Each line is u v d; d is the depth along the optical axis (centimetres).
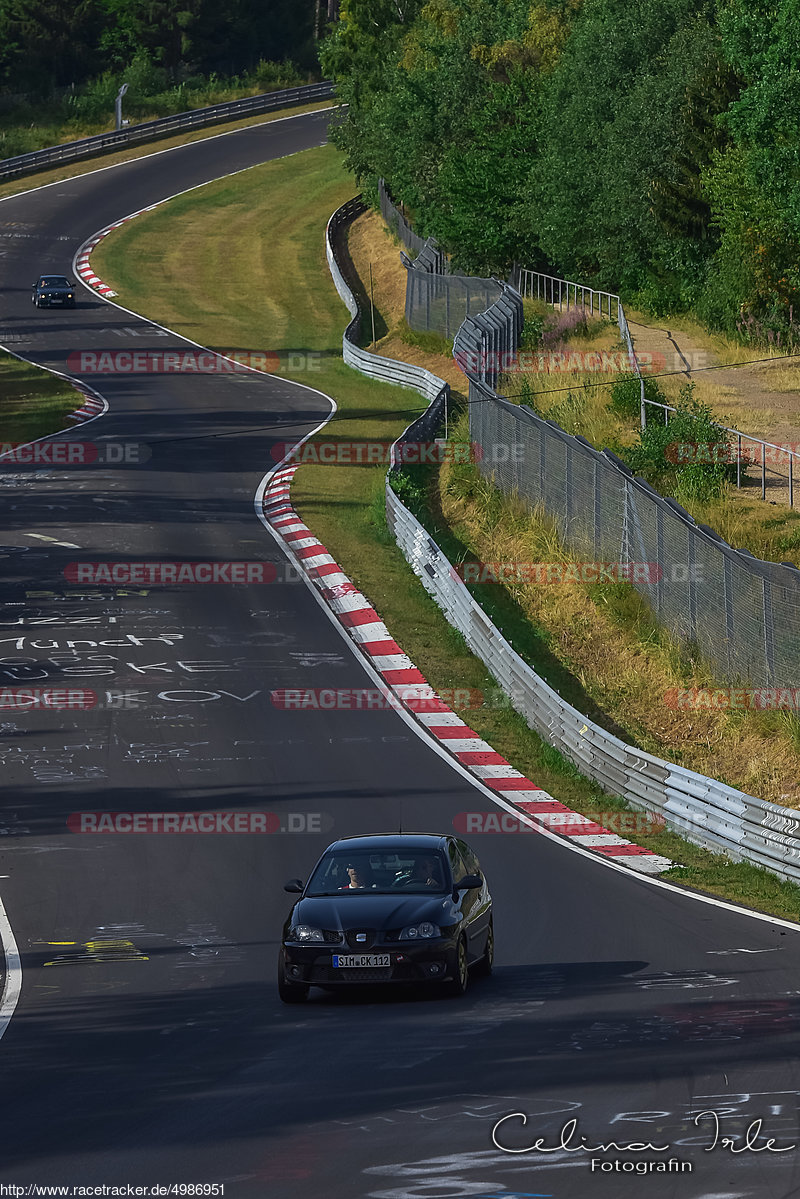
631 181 11356
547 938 3241
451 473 8712
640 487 6259
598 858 4103
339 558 7631
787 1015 2423
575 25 14250
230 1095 1997
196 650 6250
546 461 7394
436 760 5062
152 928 3412
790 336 9631
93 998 2803
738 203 9706
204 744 5153
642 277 11650
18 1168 1703
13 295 16250
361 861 2950
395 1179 1620
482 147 13775
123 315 15388
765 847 4034
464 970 2723
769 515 6575
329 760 5012
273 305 15788
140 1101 1989
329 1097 1962
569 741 5147
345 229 18725
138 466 9725
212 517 8456
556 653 6253
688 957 2994
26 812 4466
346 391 12150
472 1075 2055
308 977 2669
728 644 5409
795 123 9181
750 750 5016
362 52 19250
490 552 7394
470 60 15312
